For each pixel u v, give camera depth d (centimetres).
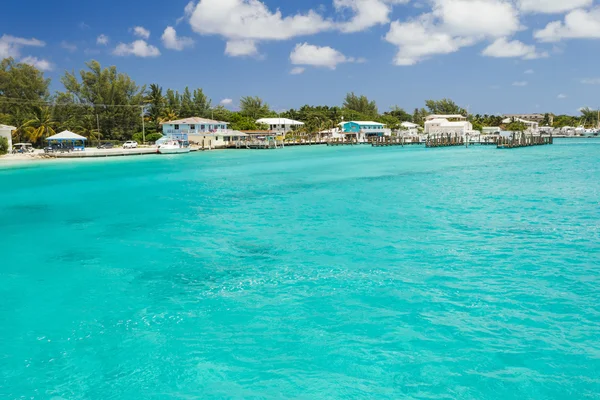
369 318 1370
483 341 1219
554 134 17188
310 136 13838
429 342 1222
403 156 8175
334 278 1709
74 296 1602
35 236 2473
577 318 1338
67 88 11288
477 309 1411
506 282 1628
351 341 1238
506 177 4612
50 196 3959
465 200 3275
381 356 1162
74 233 2530
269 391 1034
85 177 5497
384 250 2055
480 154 8412
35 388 1070
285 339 1260
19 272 1866
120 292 1630
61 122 10738
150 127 12256
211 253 2080
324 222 2648
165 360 1172
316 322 1355
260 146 11194
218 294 1589
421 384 1046
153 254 2086
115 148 9675
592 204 3008
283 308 1457
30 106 10400
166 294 1603
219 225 2644
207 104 14888
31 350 1238
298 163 6962
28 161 7669
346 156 8400
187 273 1814
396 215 2797
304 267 1847
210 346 1234
